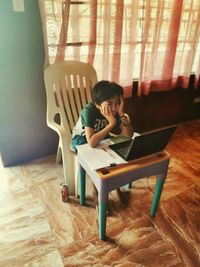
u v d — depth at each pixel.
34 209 1.54
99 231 1.33
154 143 1.08
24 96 1.77
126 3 1.74
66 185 1.56
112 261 1.22
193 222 1.47
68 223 1.44
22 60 1.64
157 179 1.30
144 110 2.46
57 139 2.10
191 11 2.04
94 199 1.58
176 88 2.54
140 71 2.08
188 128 2.74
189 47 2.24
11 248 1.28
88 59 1.79
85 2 1.58
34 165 2.00
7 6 1.45
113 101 1.20
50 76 1.64
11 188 1.72
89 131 1.26
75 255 1.25
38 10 1.54
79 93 1.80
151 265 1.21
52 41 1.64
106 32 1.75
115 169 1.07
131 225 1.43
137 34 1.91
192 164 2.05
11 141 1.88
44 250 1.27
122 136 1.34
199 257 1.25
